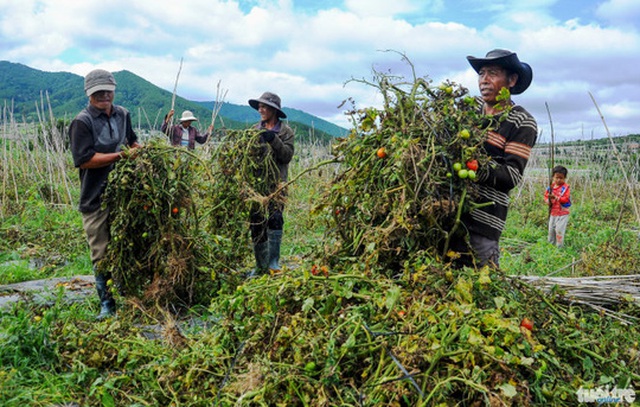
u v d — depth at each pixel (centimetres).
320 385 252
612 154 1764
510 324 252
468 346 247
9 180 1126
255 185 534
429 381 242
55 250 713
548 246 778
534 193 1470
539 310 319
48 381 305
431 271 301
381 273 328
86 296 504
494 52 351
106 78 445
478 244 339
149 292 443
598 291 415
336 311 289
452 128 325
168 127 1030
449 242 333
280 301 305
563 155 1992
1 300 497
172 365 300
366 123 339
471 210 328
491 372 239
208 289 487
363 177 339
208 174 480
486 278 293
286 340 279
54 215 936
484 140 325
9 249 721
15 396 291
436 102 333
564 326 317
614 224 1138
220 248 505
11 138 1279
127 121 487
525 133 335
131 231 454
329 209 359
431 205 307
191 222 495
